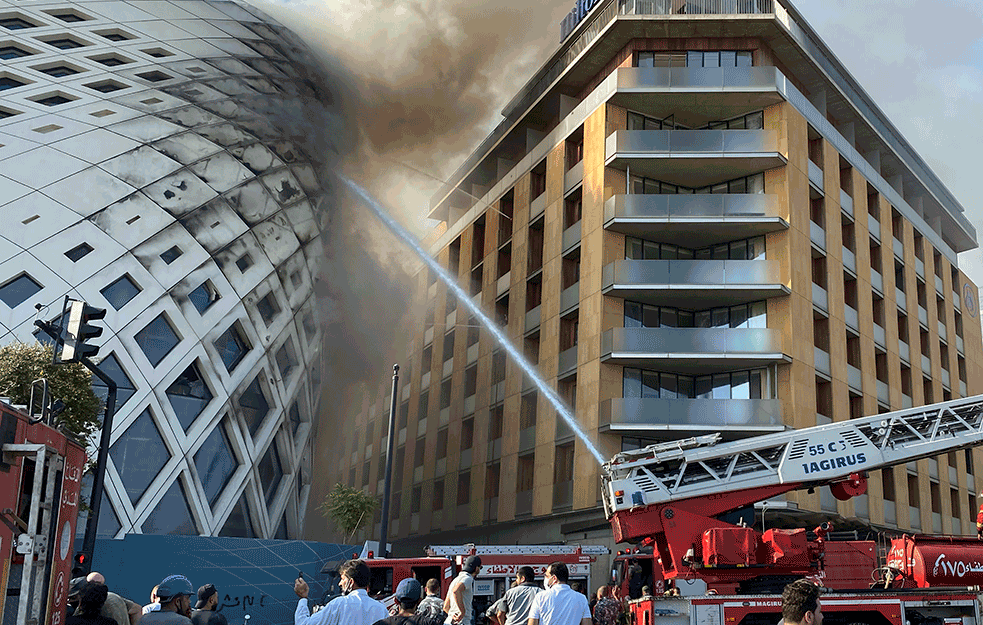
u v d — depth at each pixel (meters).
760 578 16.33
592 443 32.81
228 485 34.72
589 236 36.00
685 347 33.03
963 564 16.05
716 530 16.23
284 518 39.06
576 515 34.09
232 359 36.44
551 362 37.41
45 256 31.38
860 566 16.80
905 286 45.19
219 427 35.03
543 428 37.09
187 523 32.59
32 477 7.48
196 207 36.69
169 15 46.09
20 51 39.00
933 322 47.91
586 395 33.97
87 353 14.97
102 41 41.78
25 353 19.94
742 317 35.25
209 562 26.22
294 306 40.66
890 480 39.72
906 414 17.70
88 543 15.69
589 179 36.81
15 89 36.41
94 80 38.62
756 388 33.97
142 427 31.94
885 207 43.91
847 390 36.09
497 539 40.41
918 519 41.44
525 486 38.78
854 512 35.25
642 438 33.50
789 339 33.09
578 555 21.56
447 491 45.50
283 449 39.06
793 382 32.59
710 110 36.91
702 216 34.22
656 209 34.38
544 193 41.16
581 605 8.31
